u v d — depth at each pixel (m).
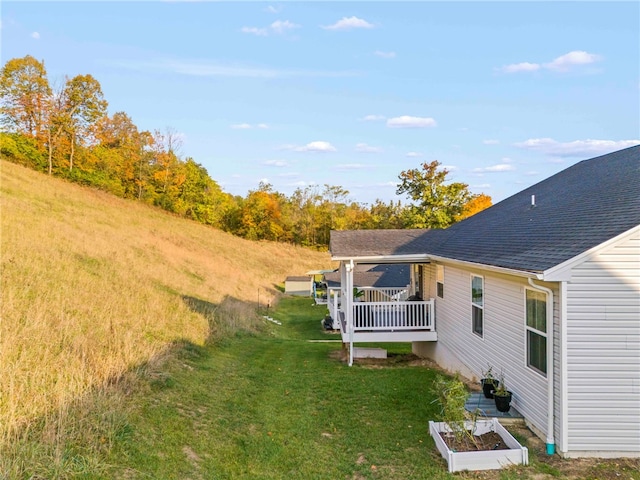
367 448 7.07
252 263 43.41
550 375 6.89
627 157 11.59
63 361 7.93
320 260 56.16
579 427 6.62
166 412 7.38
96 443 5.70
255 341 16.11
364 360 14.65
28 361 7.47
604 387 6.60
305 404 9.17
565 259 6.59
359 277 24.67
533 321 7.67
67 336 9.25
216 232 52.53
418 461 6.56
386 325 14.39
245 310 20.98
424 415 8.58
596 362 6.60
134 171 54.78
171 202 54.78
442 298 13.69
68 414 6.11
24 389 6.59
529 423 7.73
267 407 8.81
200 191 58.78
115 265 18.75
